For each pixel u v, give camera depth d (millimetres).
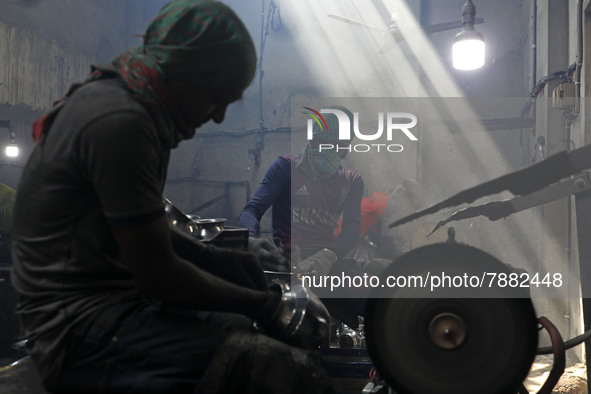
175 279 872
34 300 931
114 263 938
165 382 876
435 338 845
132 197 830
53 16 8430
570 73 3916
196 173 10250
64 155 862
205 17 883
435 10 8227
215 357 886
